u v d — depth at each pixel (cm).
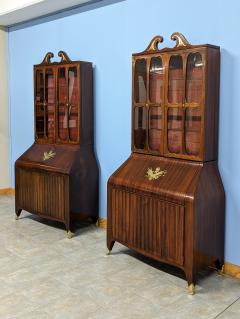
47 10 433
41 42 470
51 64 404
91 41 402
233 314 245
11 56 525
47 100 418
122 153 384
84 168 390
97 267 312
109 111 391
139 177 307
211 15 297
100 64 395
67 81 390
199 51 274
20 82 516
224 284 286
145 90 317
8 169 554
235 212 296
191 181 276
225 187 301
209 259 286
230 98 291
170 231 281
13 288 276
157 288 278
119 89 379
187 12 313
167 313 245
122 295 267
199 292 273
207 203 278
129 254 340
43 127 427
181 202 271
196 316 242
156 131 312
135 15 356
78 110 386
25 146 522
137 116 325
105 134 398
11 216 450
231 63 288
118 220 323
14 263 318
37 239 374
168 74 296
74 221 383
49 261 323
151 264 319
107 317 240
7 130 545
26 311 246
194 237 267
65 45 435
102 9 386
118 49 376
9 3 438
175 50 288
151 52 306
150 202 294
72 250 347
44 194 399
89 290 274
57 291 272
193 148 288
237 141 290
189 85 285
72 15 420
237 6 281
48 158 402
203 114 277
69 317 240
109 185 327
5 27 521
